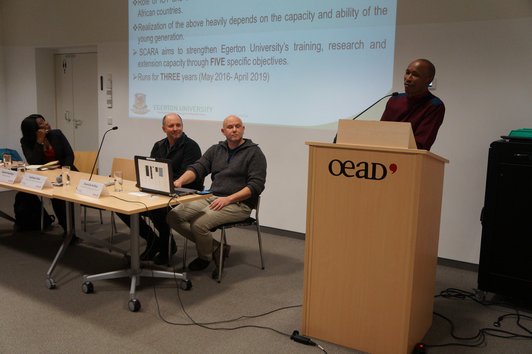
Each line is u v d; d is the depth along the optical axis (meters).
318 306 2.16
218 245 3.13
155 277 2.97
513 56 3.12
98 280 2.86
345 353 2.08
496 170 2.62
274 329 2.32
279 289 2.87
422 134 2.45
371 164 1.92
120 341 2.17
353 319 2.08
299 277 3.10
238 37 4.23
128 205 2.47
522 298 2.63
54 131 4.04
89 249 3.61
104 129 5.37
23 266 3.19
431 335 2.32
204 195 2.79
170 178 2.70
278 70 4.05
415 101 2.52
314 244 2.11
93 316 2.42
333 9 3.71
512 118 3.17
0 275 3.00
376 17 3.55
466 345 2.23
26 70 5.95
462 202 3.39
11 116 6.19
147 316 2.44
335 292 2.10
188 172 3.13
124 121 5.18
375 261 1.98
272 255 3.59
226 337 2.23
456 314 2.60
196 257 3.44
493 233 2.67
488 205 2.67
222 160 3.18
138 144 5.10
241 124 3.12
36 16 5.75
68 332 2.25
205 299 2.68
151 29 4.82
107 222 4.46
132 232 2.72
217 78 4.41
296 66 3.95
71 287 2.81
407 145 1.86
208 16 4.40
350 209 2.00
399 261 1.93
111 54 5.17
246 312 2.52
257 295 2.76
